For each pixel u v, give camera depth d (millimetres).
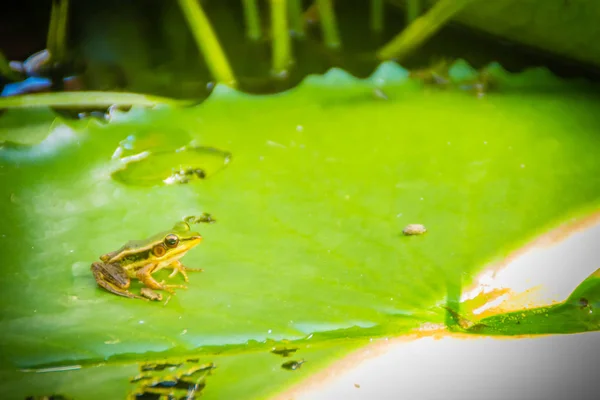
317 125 1271
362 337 1156
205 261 1188
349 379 1144
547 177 1231
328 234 1200
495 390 1140
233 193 1223
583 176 1230
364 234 1200
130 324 1160
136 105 1287
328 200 1220
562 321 1158
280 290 1173
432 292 1171
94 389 1138
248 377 1144
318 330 1158
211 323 1160
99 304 1169
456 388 1141
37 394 1136
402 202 1219
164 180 1228
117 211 1210
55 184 1221
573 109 1285
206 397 1137
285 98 1292
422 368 1146
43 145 1237
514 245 1192
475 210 1213
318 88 1298
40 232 1197
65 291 1174
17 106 1275
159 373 1143
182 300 1170
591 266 1183
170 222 1205
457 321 1159
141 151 1244
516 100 1294
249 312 1163
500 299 1169
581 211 1209
